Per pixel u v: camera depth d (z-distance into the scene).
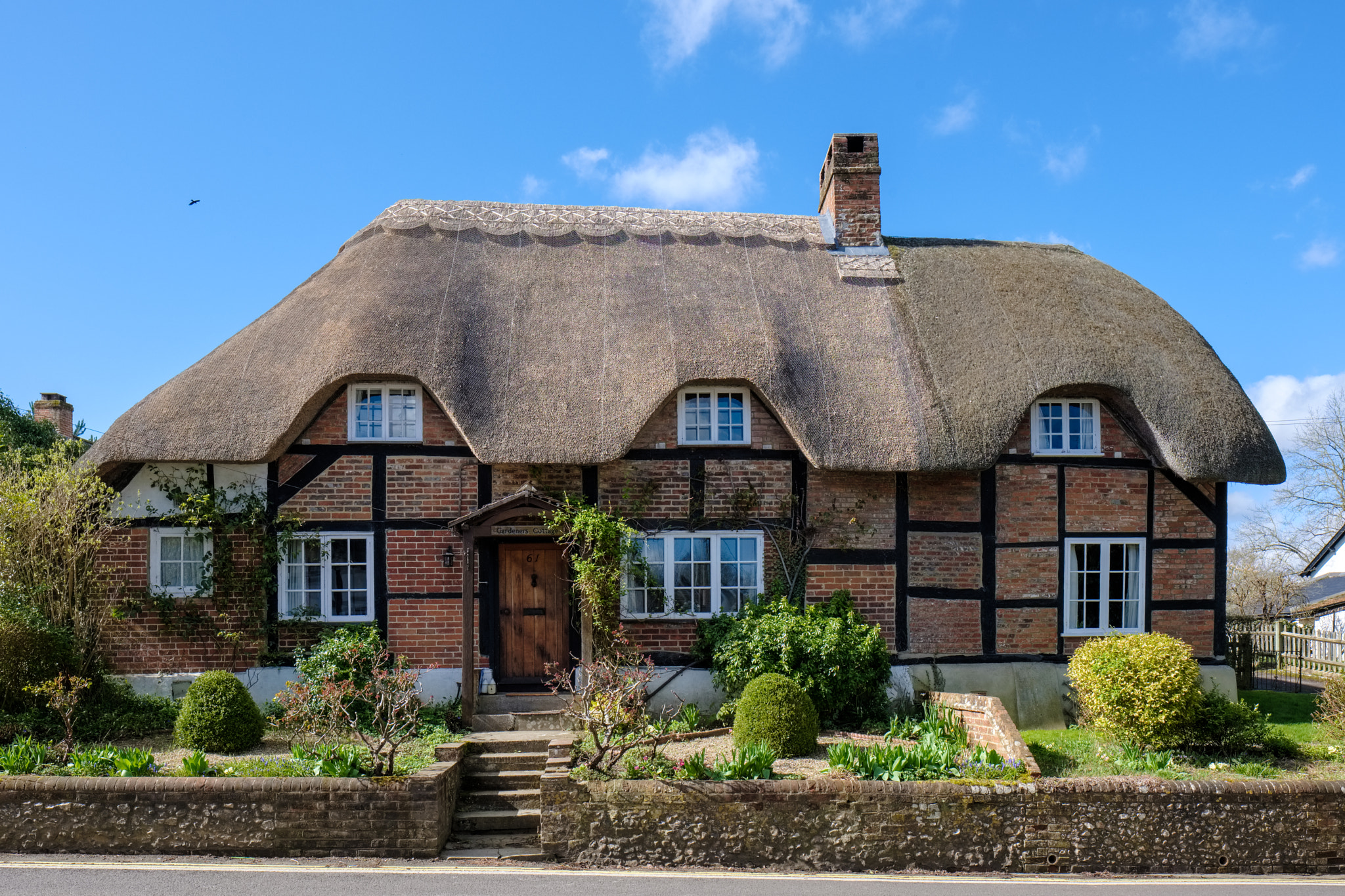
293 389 11.84
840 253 14.92
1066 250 16.14
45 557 11.46
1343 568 31.05
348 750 9.08
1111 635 12.64
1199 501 13.20
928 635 12.62
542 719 11.23
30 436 19.42
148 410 11.93
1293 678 17.58
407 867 8.08
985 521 12.80
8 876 7.55
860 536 12.61
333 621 12.07
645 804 8.37
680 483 12.48
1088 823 8.43
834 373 12.76
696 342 12.47
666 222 15.21
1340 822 8.58
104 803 8.25
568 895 7.37
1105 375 12.57
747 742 10.00
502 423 11.74
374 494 12.20
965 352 13.11
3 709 10.52
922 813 8.38
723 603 12.45
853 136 15.39
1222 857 8.45
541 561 12.38
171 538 12.19
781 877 8.02
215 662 12.01
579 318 13.12
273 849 8.31
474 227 14.45
